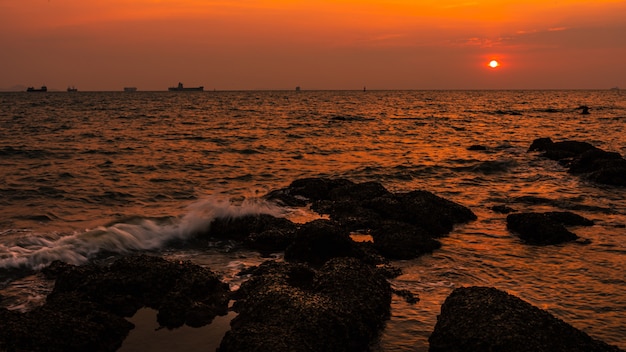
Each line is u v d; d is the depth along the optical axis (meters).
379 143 39.84
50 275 11.34
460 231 15.55
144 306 9.83
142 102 136.00
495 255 13.24
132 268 10.55
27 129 47.34
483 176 25.39
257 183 23.41
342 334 8.34
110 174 24.53
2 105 108.62
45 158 28.92
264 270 11.51
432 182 23.92
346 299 9.34
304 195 19.59
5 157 28.86
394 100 164.25
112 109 93.06
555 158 30.22
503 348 7.55
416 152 34.56
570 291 10.80
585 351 7.60
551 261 12.74
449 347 8.03
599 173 23.47
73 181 22.47
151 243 14.02
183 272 10.65
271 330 7.98
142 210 17.83
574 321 9.39
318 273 10.46
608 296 10.53
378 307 9.52
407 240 13.59
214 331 8.95
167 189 21.58
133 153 31.95
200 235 14.84
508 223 15.86
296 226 15.12
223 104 123.94
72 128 49.44
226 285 10.73
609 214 17.58
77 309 8.99
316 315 8.40
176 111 88.31
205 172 25.97
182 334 8.83
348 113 85.31
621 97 191.38
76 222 16.03
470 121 65.50
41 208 17.70
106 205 18.53
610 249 13.65
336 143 39.53
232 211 16.22
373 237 14.38
